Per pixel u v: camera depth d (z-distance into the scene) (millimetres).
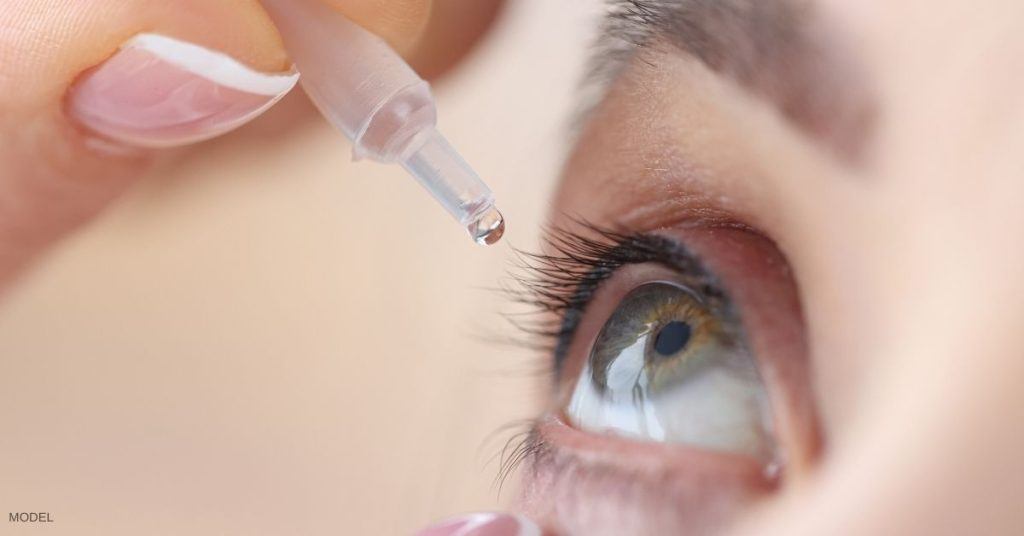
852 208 161
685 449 181
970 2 156
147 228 213
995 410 152
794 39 162
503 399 197
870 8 159
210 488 207
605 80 184
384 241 205
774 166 168
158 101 179
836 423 165
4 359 211
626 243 188
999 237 153
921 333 156
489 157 199
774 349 173
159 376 210
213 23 176
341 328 205
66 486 211
